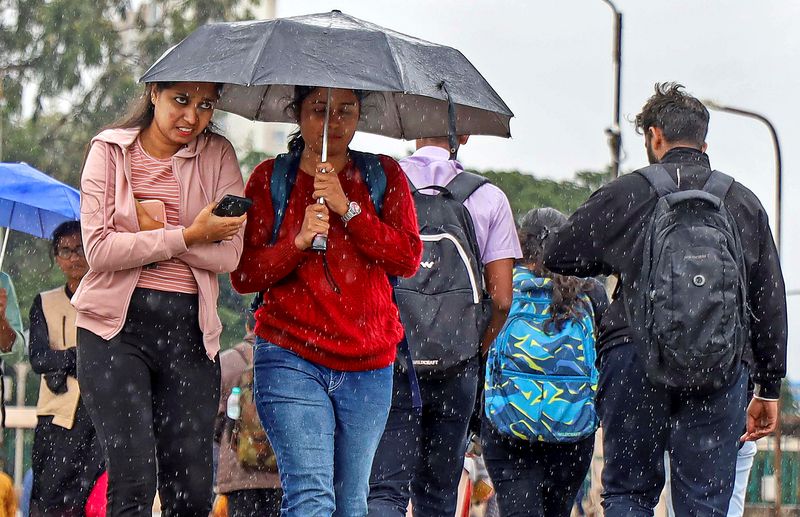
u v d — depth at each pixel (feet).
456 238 28.60
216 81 23.98
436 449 28.91
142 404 24.18
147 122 25.09
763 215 28.48
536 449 33.60
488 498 49.49
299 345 24.25
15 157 119.96
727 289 26.89
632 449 28.43
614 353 28.50
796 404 70.59
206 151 25.27
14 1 119.85
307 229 23.97
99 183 24.35
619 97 83.87
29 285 108.58
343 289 24.44
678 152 28.73
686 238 27.14
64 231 36.04
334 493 24.54
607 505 28.76
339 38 24.79
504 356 33.22
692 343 26.73
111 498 24.09
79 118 121.60
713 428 27.76
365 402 24.62
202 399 24.82
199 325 24.59
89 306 24.09
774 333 28.68
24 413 58.18
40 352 35.45
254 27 24.98
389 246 24.54
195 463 24.79
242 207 23.94
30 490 38.63
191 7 123.13
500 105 26.43
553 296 33.19
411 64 25.14
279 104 27.96
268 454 36.68
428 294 28.25
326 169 24.29
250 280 24.45
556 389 32.96
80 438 35.32
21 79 120.47
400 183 25.52
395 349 25.32
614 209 28.19
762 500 67.82
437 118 28.50
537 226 33.96
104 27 120.88
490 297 30.25
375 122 28.91
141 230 24.31
